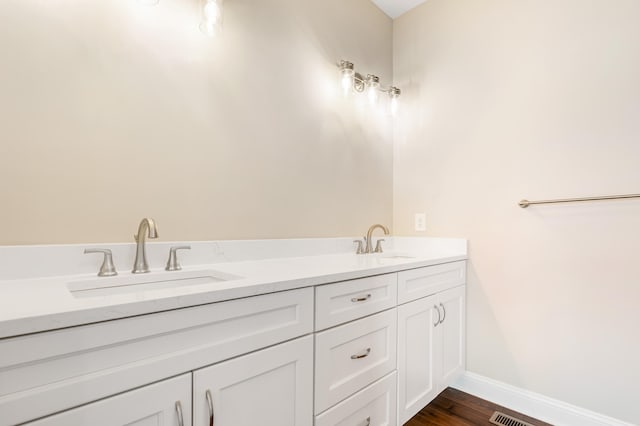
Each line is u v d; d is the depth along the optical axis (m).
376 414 1.27
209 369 0.79
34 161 0.96
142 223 1.09
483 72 1.89
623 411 1.42
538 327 1.66
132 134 1.14
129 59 1.14
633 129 1.42
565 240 1.59
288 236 1.62
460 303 1.86
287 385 0.96
